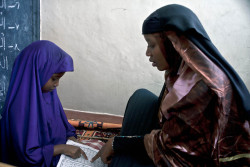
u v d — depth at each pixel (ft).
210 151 2.43
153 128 3.66
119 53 7.73
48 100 4.41
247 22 6.73
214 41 7.06
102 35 7.64
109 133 6.52
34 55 3.83
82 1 7.41
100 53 7.84
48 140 4.21
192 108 2.46
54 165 4.16
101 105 8.43
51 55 3.92
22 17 6.75
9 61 6.63
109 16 7.42
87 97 8.42
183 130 2.56
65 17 7.65
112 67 7.93
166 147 2.70
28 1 6.88
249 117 2.55
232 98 2.45
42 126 4.07
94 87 8.26
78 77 8.23
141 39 7.48
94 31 7.64
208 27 6.98
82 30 7.70
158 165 2.74
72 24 7.68
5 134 3.88
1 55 6.24
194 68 2.40
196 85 2.43
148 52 3.09
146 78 7.86
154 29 2.80
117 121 8.02
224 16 6.81
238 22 6.78
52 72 3.94
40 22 7.78
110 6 7.31
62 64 3.96
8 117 3.83
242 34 6.86
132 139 3.14
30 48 3.92
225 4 6.70
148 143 2.92
